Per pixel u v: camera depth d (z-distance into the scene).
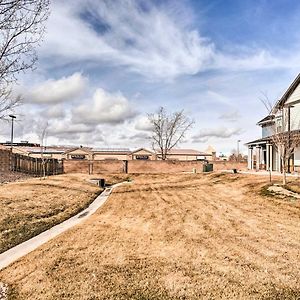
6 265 8.27
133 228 12.12
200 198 19.56
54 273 7.46
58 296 6.25
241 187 22.02
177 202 18.41
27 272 7.60
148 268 7.65
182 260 8.17
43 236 11.51
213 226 11.96
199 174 36.53
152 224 12.77
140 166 48.25
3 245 9.99
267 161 32.50
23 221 12.91
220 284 6.60
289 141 21.34
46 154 60.12
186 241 9.95
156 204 18.05
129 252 8.98
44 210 15.30
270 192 18.30
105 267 7.79
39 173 36.72
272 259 8.09
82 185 26.62
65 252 9.07
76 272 7.48
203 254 8.61
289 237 10.21
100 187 27.75
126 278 7.06
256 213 14.25
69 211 16.20
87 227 12.46
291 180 21.45
